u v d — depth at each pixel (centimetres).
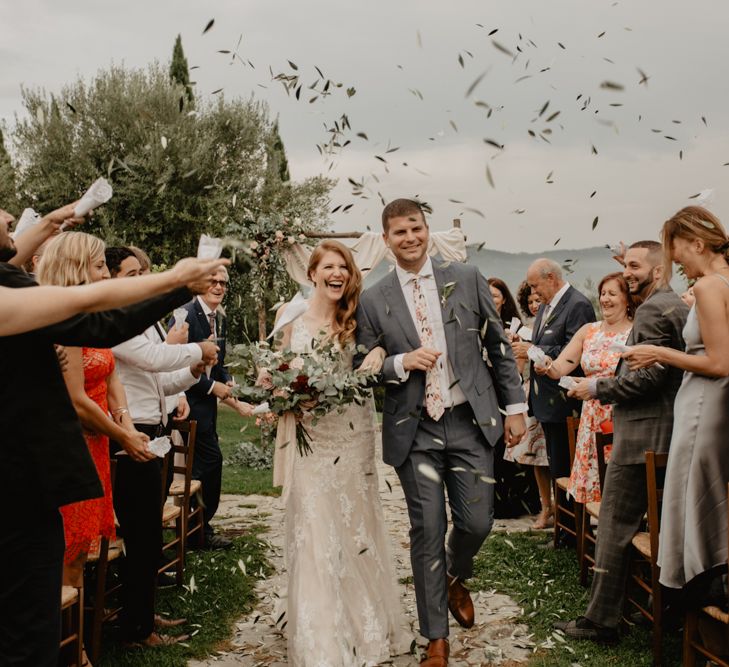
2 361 203
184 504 470
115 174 1820
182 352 380
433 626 348
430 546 354
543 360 477
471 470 364
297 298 369
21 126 1978
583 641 376
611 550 371
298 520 361
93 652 351
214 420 565
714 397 319
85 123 1922
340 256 379
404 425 362
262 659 366
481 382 365
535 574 482
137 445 336
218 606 432
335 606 347
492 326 375
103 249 321
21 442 203
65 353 306
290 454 361
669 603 332
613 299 493
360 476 376
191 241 1853
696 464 321
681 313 361
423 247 370
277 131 2044
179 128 1841
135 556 367
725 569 300
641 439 365
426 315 369
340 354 376
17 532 203
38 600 206
